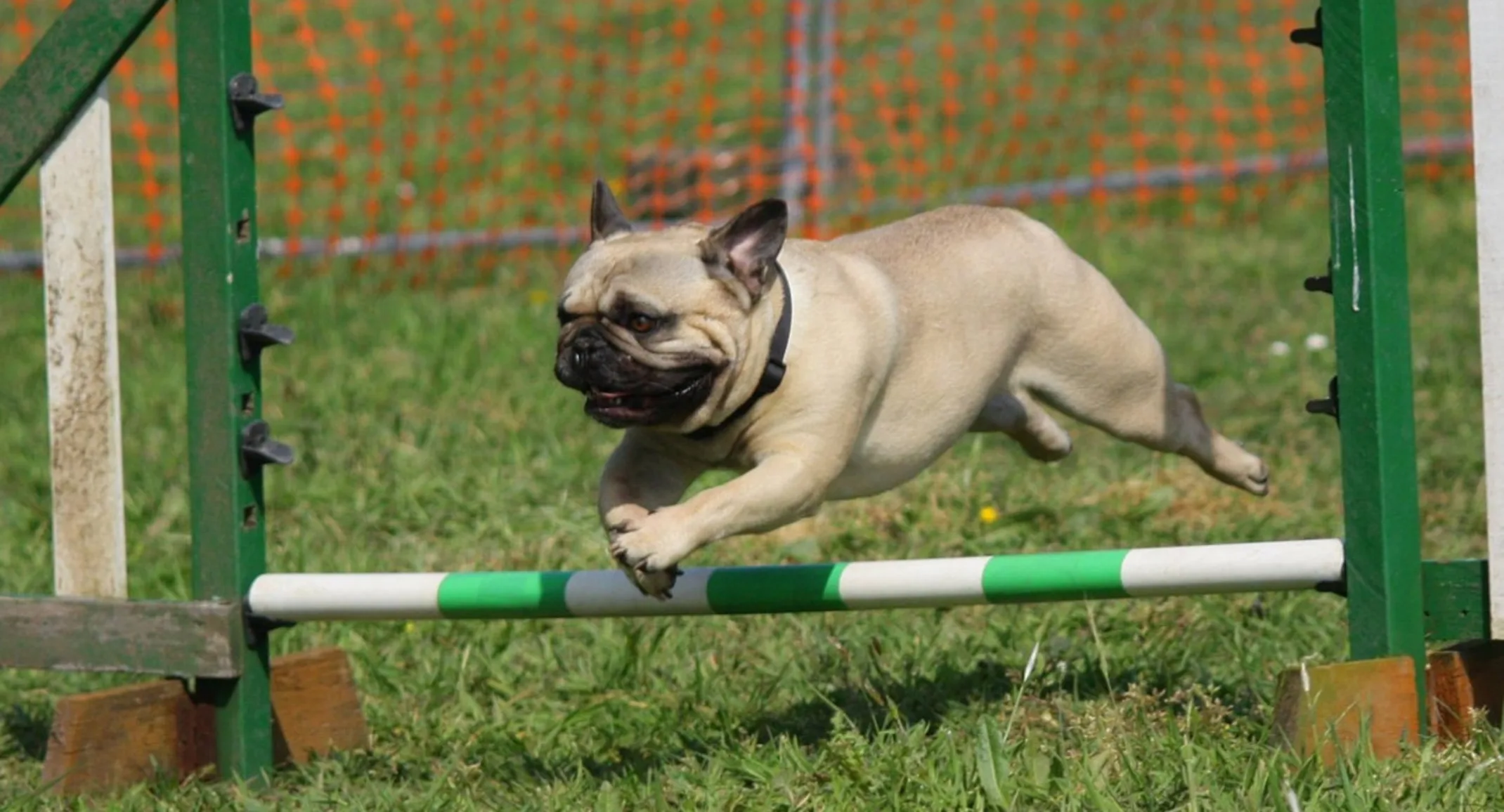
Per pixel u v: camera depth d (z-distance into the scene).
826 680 9.30
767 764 7.75
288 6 29.56
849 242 8.56
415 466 13.54
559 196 22.75
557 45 28.55
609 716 9.17
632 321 7.46
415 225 22.16
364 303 18.62
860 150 22.72
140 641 8.55
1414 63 26.72
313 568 11.59
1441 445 13.28
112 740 8.51
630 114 25.19
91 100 8.52
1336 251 7.57
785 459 7.64
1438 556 11.01
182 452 14.02
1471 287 18.20
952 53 27.42
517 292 19.62
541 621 10.62
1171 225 22.34
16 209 21.97
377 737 9.22
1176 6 29.25
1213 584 7.69
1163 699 8.58
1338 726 7.36
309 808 8.01
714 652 9.88
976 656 9.48
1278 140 24.81
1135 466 13.30
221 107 8.34
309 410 14.94
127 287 19.34
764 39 28.73
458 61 27.75
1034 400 9.20
